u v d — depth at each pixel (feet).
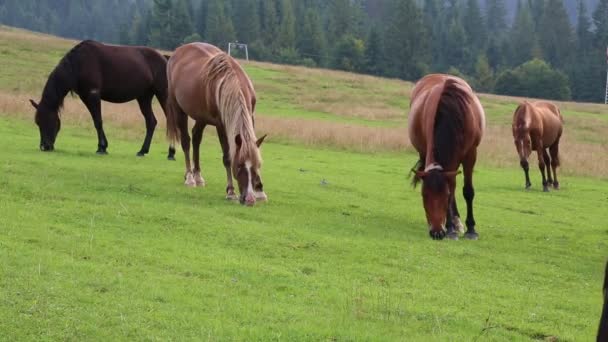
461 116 39.65
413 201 54.54
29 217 35.17
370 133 102.83
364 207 49.67
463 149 40.32
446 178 38.52
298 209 45.88
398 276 32.24
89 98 61.72
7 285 24.31
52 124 60.85
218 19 413.59
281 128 99.91
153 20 408.05
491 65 457.27
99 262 29.04
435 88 42.04
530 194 66.64
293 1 491.72
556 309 29.68
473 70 440.04
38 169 49.37
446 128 39.45
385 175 70.23
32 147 62.64
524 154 70.79
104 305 23.65
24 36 207.92
